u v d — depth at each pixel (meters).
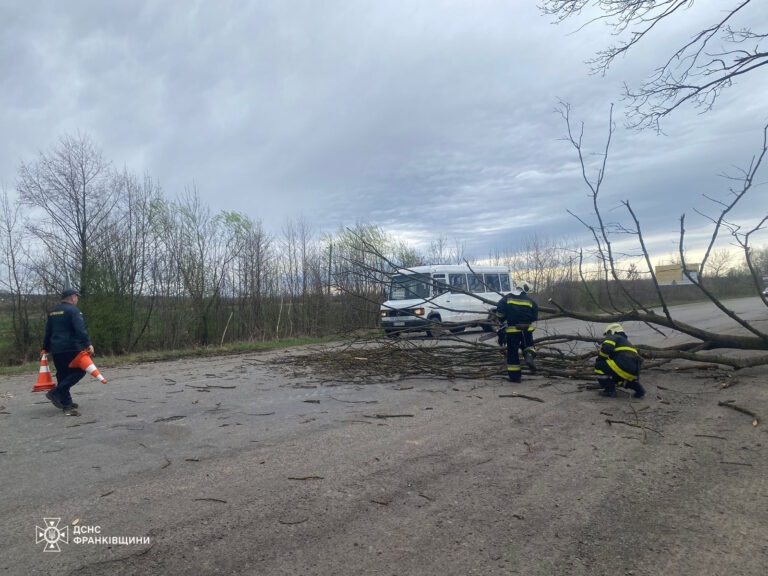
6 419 7.18
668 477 4.85
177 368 12.41
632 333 18.06
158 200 22.33
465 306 20.20
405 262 24.22
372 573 3.29
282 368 11.62
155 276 22.11
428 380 9.86
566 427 6.50
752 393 7.92
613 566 3.37
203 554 3.51
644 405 7.54
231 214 23.88
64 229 20.45
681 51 9.22
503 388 8.94
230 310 23.84
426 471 4.99
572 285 30.53
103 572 3.30
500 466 5.13
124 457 5.48
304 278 24.50
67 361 7.40
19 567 3.36
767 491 4.49
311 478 4.82
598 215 9.58
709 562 3.40
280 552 3.53
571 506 4.24
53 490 4.59
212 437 6.18
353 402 8.04
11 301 19.91
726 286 54.59
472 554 3.51
